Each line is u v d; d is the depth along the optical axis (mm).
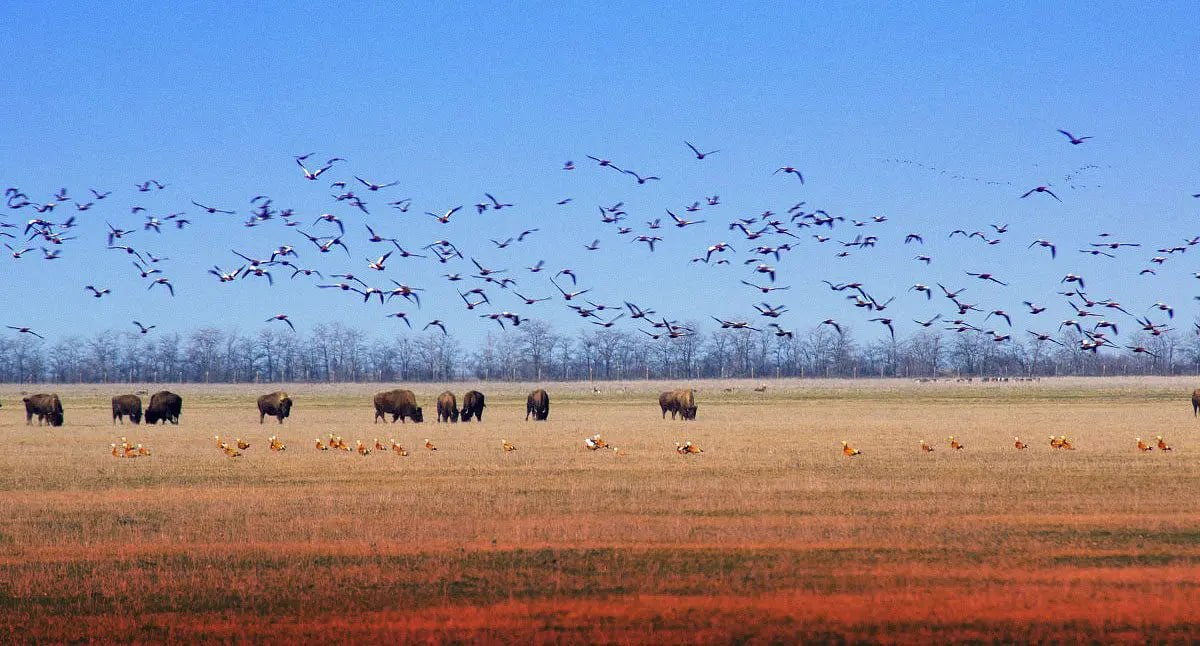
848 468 73250
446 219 64812
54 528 51094
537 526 50344
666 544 46406
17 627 35812
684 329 70250
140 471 74500
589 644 33875
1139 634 34188
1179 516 52406
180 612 37375
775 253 67000
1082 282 70562
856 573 41281
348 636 34781
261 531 49906
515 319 65625
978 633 34438
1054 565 42406
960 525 50250
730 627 35219
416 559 44125
